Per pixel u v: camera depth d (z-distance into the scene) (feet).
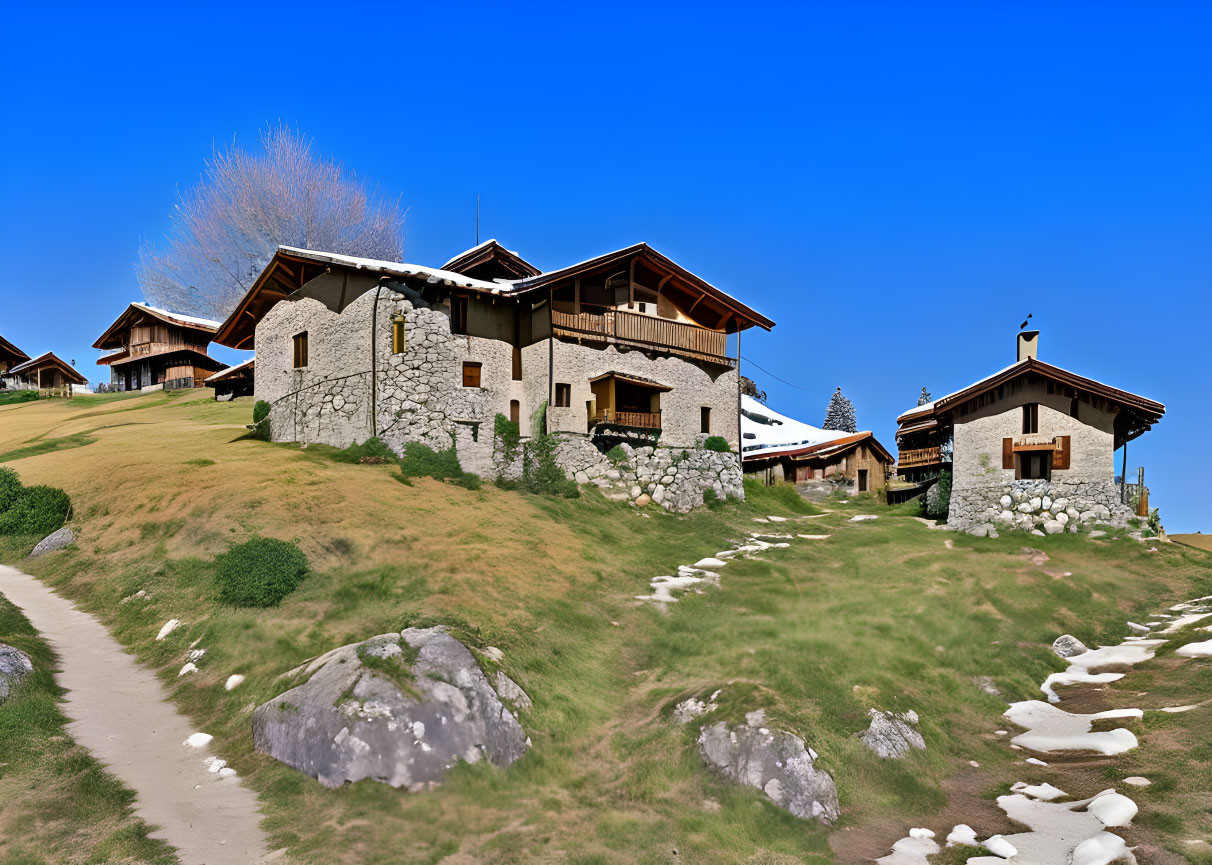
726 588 82.74
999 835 41.65
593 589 76.84
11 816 37.09
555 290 116.78
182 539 76.74
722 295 134.21
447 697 46.70
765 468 176.04
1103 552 99.14
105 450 112.16
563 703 53.62
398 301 108.06
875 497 169.99
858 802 45.19
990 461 113.39
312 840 37.45
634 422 119.14
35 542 82.99
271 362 126.72
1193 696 55.77
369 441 105.91
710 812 43.16
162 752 45.73
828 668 59.52
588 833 40.16
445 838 38.55
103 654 59.11
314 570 70.85
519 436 116.06
